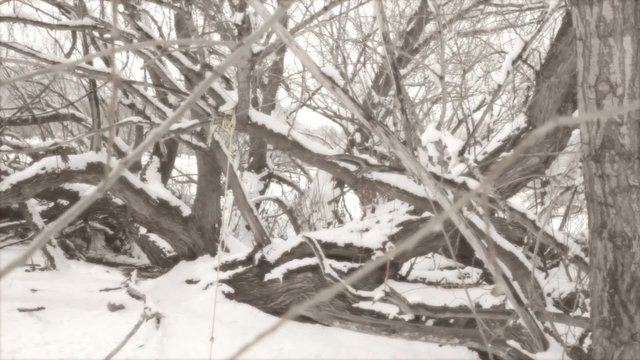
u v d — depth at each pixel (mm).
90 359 4137
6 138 7750
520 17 6566
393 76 4039
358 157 4980
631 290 3238
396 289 5359
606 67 3080
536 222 5016
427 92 6012
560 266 6230
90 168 6035
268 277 5461
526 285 4812
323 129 7484
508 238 6180
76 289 5656
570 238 5289
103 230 8008
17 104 8336
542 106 5430
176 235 6492
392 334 4809
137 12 5426
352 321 5004
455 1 5832
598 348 3395
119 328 4699
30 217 6727
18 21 5137
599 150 3195
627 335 3270
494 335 4211
